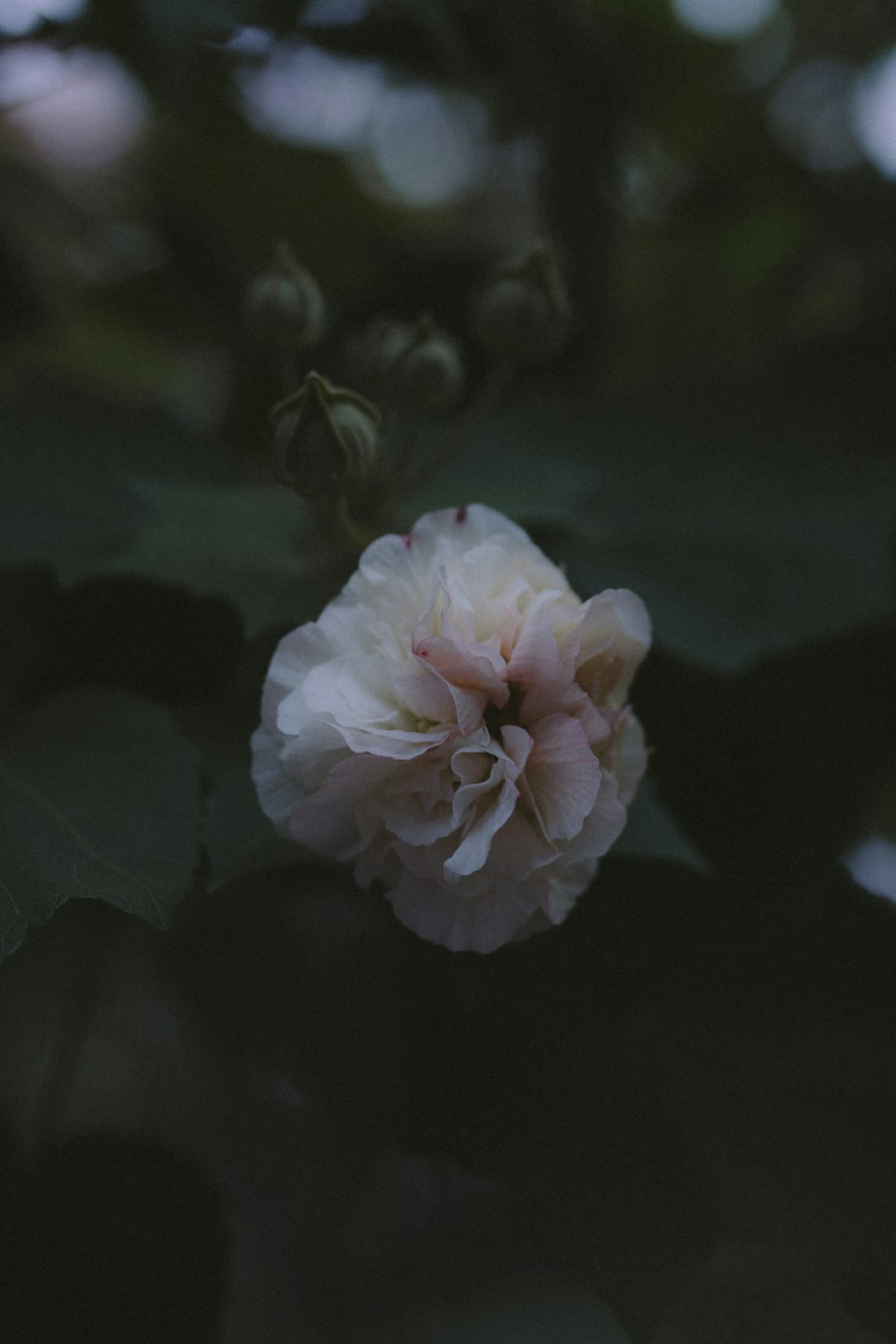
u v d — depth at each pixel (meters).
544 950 0.60
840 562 0.70
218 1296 0.65
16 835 0.55
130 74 0.76
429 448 0.75
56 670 0.66
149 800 0.56
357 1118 0.66
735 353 0.92
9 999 0.76
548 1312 0.80
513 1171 0.58
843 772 0.73
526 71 0.80
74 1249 0.64
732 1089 0.59
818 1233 0.58
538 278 0.65
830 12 0.91
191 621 0.67
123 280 0.89
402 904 0.53
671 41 0.87
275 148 0.84
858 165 0.90
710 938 0.61
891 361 0.78
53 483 0.71
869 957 0.61
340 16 0.77
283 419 0.58
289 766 0.53
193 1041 0.74
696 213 0.92
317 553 0.64
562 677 0.52
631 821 0.58
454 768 0.52
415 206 0.98
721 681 0.69
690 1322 0.79
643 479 0.75
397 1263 0.79
